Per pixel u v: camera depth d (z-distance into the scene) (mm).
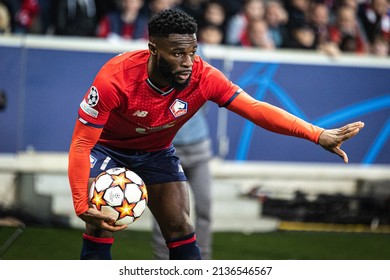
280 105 33844
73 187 15547
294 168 34750
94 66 32062
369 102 34719
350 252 28969
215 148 33344
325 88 34188
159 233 22078
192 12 37062
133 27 36250
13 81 31500
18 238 28453
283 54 33625
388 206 34906
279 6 38281
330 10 40031
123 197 15914
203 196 23516
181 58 14852
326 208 34469
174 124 16375
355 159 34938
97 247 17000
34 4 35812
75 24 35844
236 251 28375
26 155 32344
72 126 32125
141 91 15461
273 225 33375
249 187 34531
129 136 16625
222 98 16156
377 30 41000
